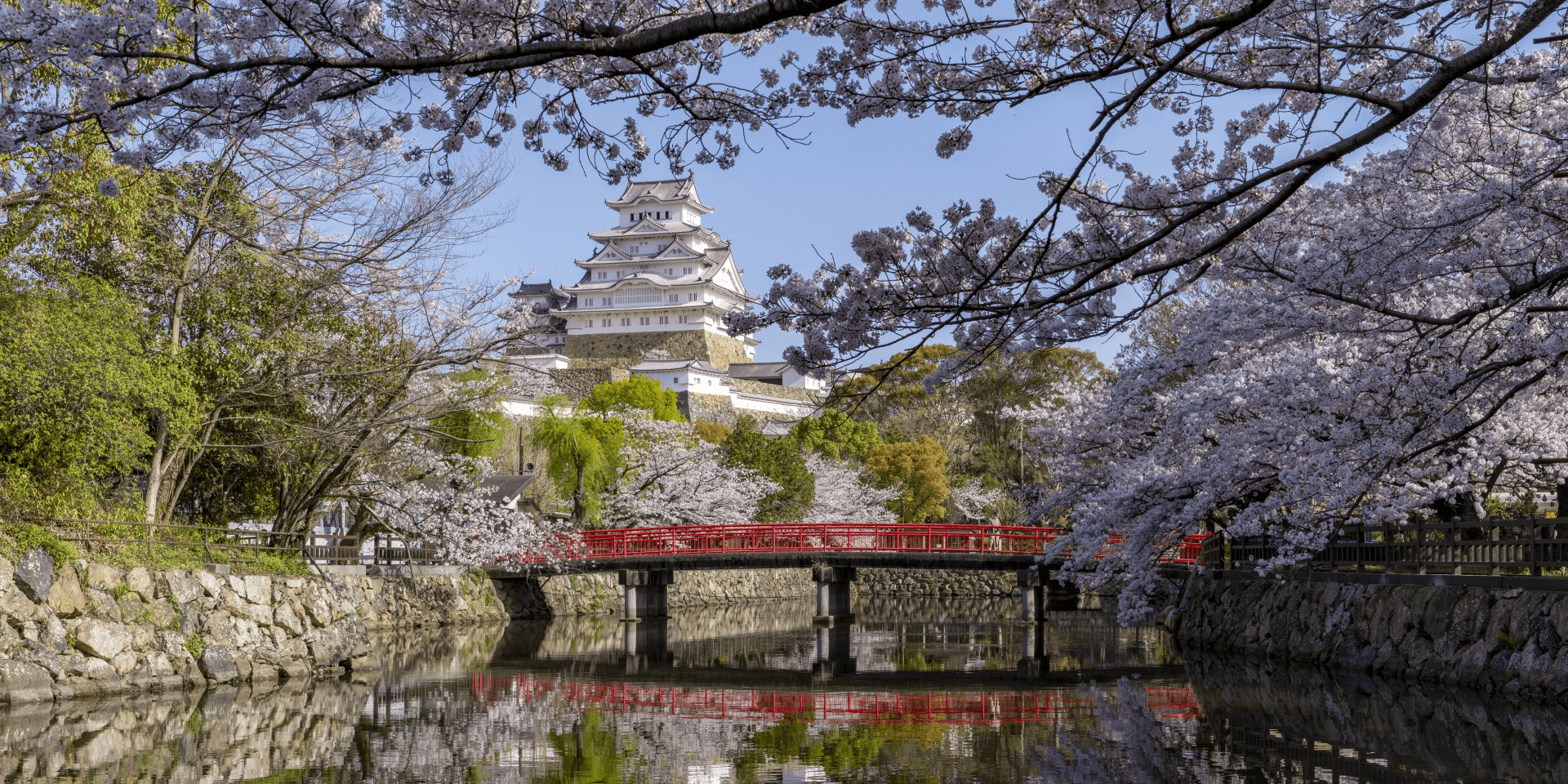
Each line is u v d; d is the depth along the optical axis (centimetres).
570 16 501
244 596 1666
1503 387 1075
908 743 1122
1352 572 1614
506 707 1398
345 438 1825
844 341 609
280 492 2017
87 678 1373
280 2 462
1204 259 696
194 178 1580
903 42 567
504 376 1883
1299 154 648
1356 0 668
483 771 992
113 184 518
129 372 1401
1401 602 1466
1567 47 759
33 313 1312
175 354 1584
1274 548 1833
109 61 447
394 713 1338
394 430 1944
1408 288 858
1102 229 593
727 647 2323
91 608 1404
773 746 1117
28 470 1412
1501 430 1316
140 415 1553
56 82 720
